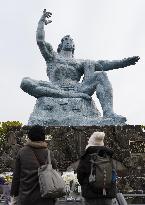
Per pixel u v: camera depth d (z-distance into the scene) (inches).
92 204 369.7
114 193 370.9
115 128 933.8
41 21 1150.3
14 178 345.7
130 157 916.6
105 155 372.2
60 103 1074.1
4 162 914.1
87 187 368.8
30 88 1082.1
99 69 1165.7
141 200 614.2
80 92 1110.4
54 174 332.2
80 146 919.7
